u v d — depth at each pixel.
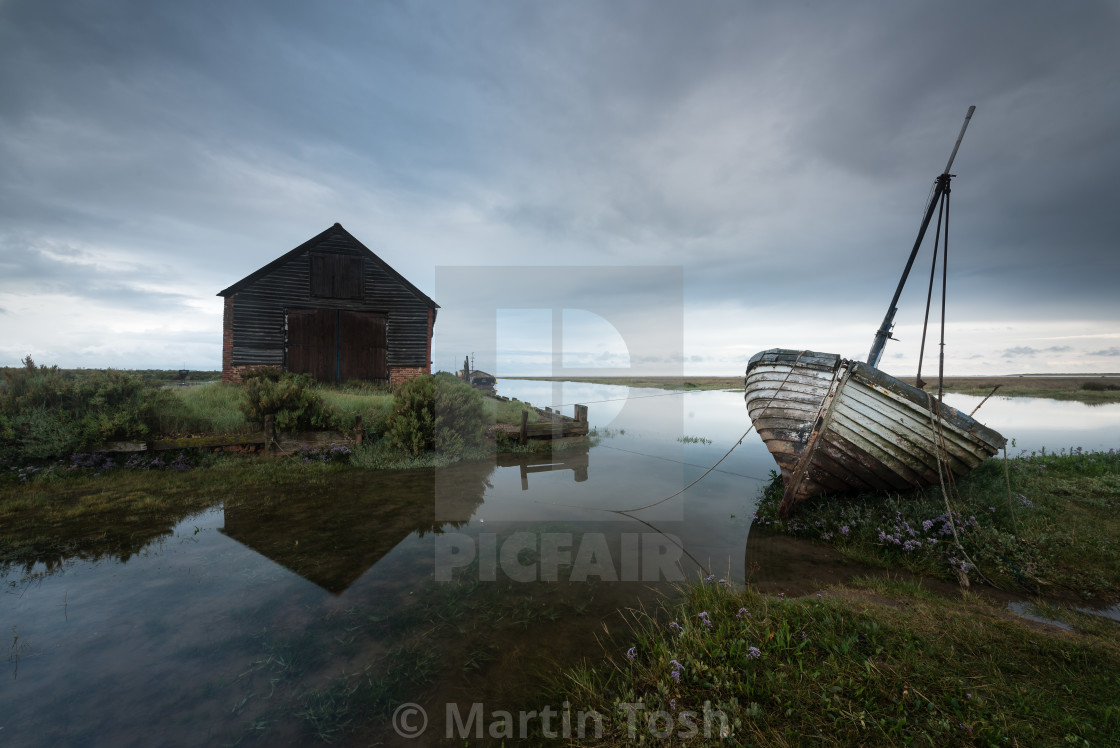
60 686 2.67
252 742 2.29
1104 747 2.09
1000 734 2.17
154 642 3.11
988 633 3.19
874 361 7.07
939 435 5.50
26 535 5.00
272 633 3.24
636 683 2.71
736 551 5.07
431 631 3.33
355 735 2.35
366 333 17.86
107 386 8.52
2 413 7.53
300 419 9.88
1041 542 4.96
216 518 5.67
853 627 3.20
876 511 5.86
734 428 15.83
